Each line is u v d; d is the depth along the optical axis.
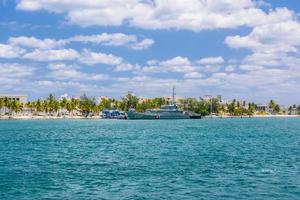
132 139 137.25
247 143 117.50
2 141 128.88
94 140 133.25
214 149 97.94
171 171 60.31
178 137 146.00
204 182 50.78
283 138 140.38
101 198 42.44
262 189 46.00
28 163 71.75
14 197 43.19
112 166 67.00
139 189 46.84
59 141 129.00
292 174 56.47
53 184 50.16
